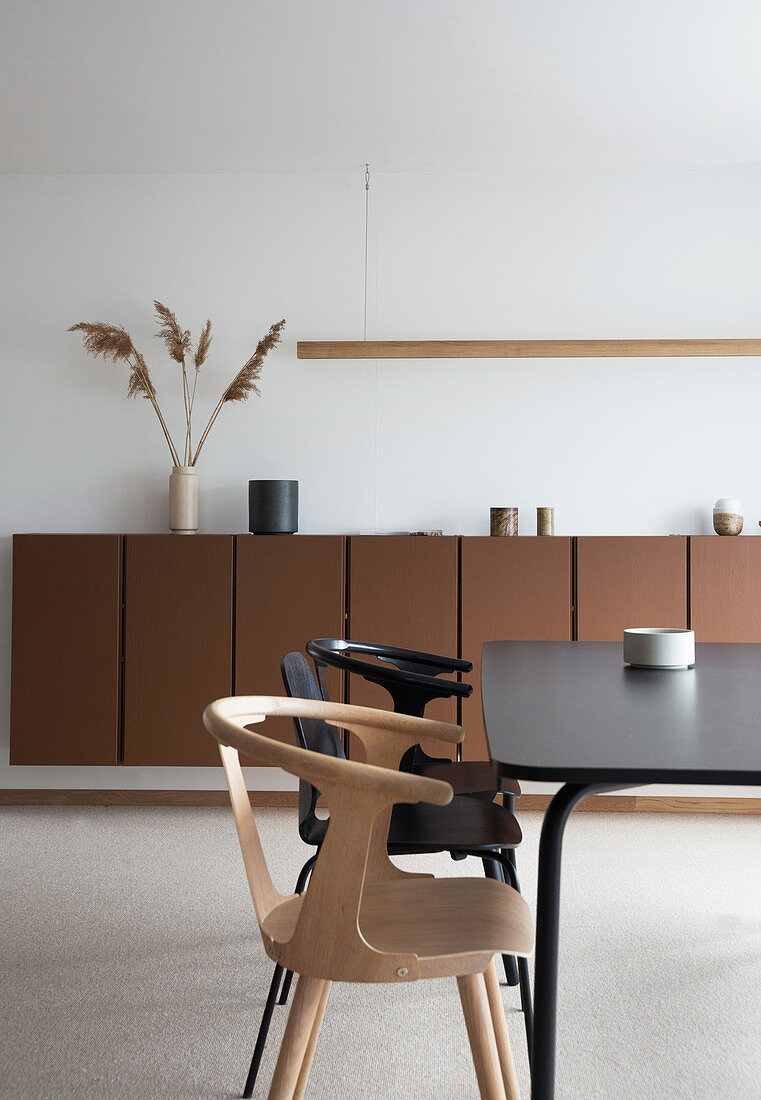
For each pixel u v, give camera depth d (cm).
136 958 270
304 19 315
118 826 406
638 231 446
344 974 130
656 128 399
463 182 449
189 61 342
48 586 416
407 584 412
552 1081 132
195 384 451
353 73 351
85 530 451
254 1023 232
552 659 245
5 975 259
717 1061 216
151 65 345
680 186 446
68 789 443
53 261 452
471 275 448
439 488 450
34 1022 232
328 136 408
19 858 362
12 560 428
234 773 155
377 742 183
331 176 450
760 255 443
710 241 445
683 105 377
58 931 290
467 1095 203
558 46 331
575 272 447
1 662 446
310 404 450
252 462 450
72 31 322
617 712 163
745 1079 209
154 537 415
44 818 419
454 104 376
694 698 178
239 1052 219
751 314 444
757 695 182
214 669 414
